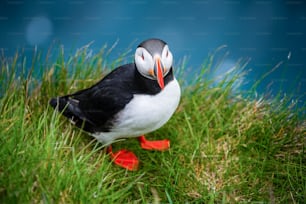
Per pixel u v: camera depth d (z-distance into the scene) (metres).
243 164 7.27
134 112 6.40
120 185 6.64
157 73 6.02
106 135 6.88
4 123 6.67
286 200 6.74
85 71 8.32
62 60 8.26
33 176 5.88
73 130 7.40
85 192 5.98
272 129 7.73
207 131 7.65
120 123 6.56
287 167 7.06
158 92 6.36
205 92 8.35
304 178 6.92
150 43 6.19
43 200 5.58
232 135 7.82
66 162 6.31
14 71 7.79
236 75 8.40
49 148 6.23
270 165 7.27
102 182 6.27
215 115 8.03
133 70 6.65
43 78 7.92
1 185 5.71
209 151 7.40
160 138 7.88
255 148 7.59
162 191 6.85
